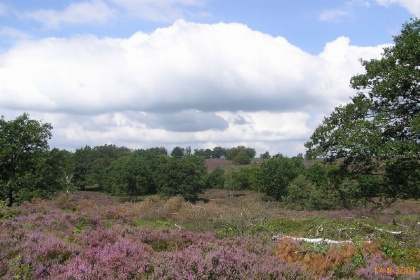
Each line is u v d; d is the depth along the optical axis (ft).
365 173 51.16
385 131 47.16
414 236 38.45
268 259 20.20
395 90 47.52
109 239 27.63
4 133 78.79
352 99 52.90
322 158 52.01
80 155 296.30
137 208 86.28
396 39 48.32
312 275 18.86
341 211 90.43
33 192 76.18
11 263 18.53
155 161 246.27
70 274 17.40
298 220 58.70
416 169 46.57
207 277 17.06
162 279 17.06
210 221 55.62
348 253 23.71
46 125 85.25
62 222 40.34
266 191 163.84
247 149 398.21
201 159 263.08
